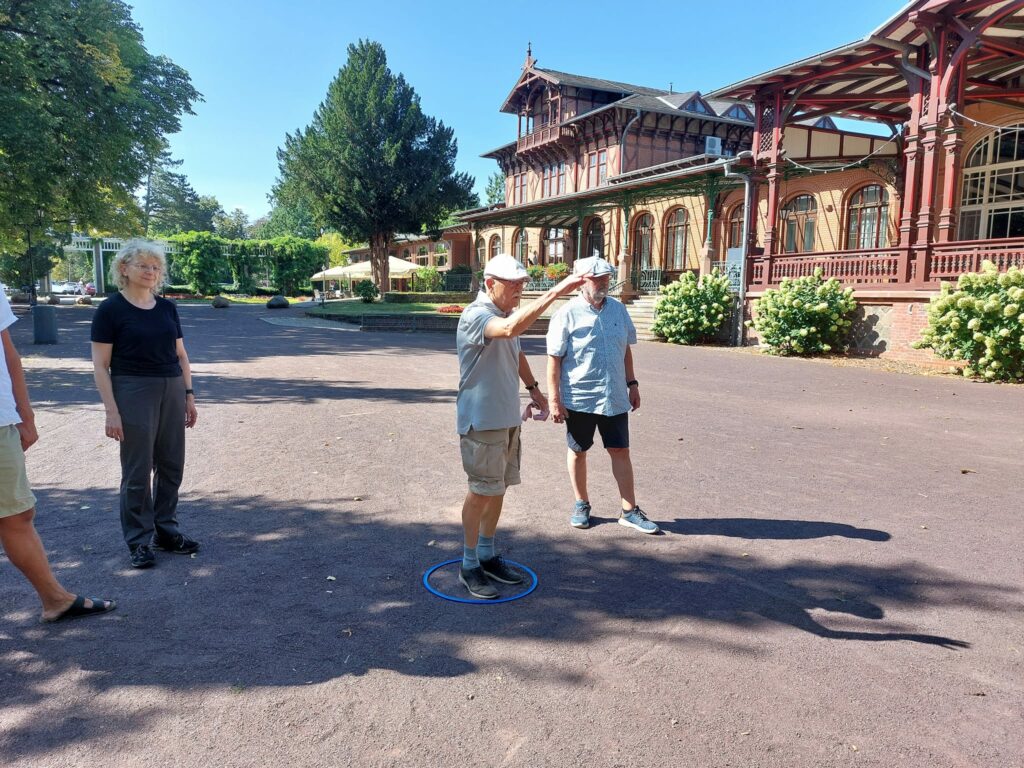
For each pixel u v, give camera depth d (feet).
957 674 9.37
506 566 12.39
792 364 49.19
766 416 28.71
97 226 93.97
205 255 182.60
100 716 8.25
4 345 10.08
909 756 7.64
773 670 9.41
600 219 111.86
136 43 86.28
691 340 65.16
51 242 142.10
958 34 49.26
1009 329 38.55
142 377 12.51
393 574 12.51
